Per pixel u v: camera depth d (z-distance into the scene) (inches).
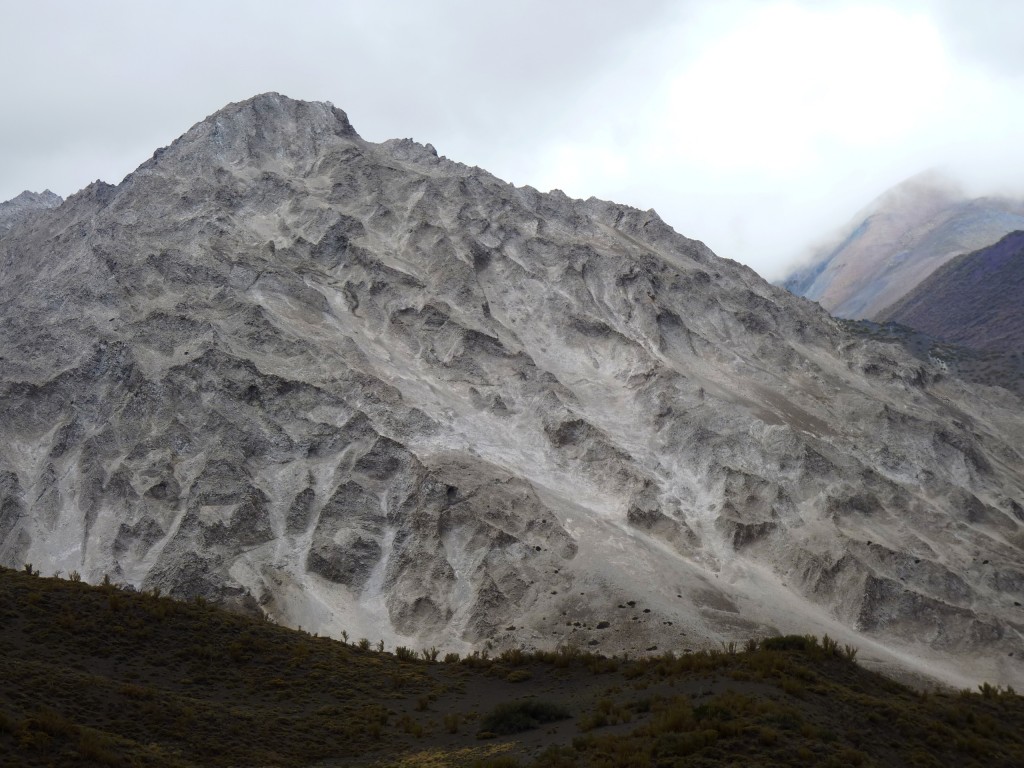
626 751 1222.9
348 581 3097.9
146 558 3144.7
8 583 1930.4
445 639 2878.9
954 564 3329.2
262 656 1929.1
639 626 2805.1
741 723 1254.9
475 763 1338.6
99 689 1520.7
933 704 1542.8
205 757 1421.0
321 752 1528.1
